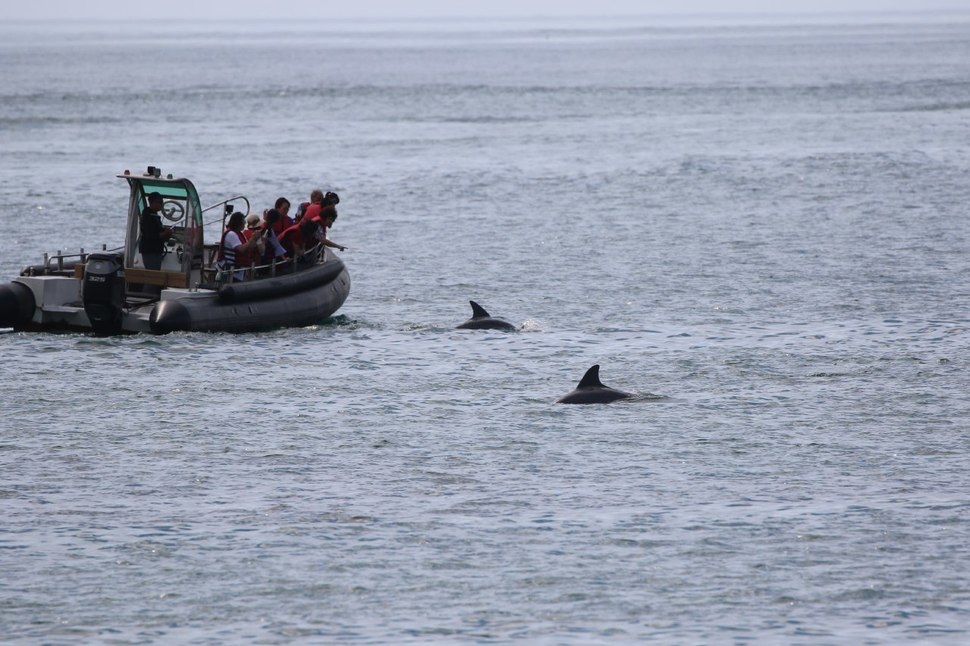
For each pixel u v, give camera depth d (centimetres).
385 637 5128
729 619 5284
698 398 8650
